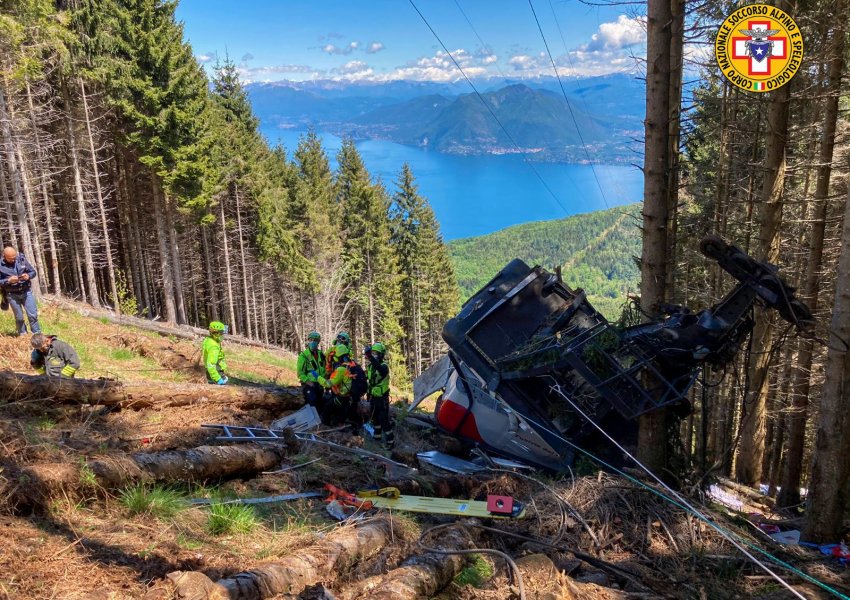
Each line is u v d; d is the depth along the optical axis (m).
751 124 12.98
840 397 5.83
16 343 9.88
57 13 19.34
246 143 42.56
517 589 4.45
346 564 4.34
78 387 7.22
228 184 39.94
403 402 14.24
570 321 8.08
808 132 12.31
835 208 12.42
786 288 6.14
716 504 7.28
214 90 46.78
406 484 6.47
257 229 41.62
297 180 49.12
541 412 7.86
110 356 12.14
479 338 8.34
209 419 8.12
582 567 5.28
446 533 5.28
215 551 4.14
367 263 52.81
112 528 4.12
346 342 9.53
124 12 27.02
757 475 11.84
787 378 14.81
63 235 35.34
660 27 6.43
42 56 23.17
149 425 7.40
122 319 20.84
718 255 6.34
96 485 4.52
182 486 5.42
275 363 21.44
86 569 3.42
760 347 11.05
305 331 50.97
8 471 4.17
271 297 51.62
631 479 6.43
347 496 5.98
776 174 9.70
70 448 5.23
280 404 9.66
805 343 11.38
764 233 9.92
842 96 11.48
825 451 5.97
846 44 10.12
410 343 62.53
